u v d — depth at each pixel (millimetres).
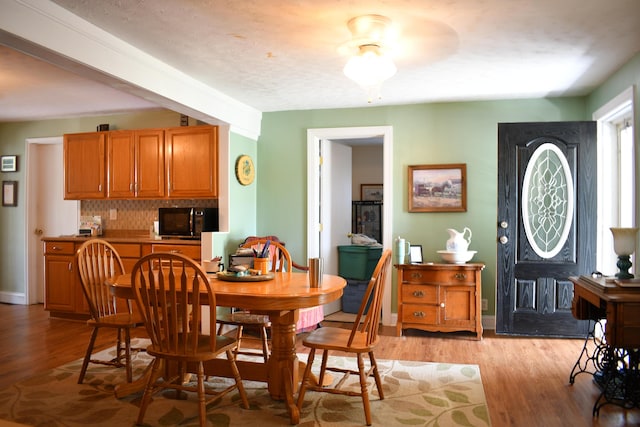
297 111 5309
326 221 5500
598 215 4336
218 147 4824
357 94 4621
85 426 2510
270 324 3246
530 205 4371
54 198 6102
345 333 2898
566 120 4703
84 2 2602
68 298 5109
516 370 3443
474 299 4316
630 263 2949
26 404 2805
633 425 2539
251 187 5320
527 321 4383
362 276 5609
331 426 2529
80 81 4234
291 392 2723
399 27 2969
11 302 6102
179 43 3232
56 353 3859
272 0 2594
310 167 5273
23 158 6043
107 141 5207
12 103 5090
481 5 2658
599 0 2594
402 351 3959
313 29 3000
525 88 4406
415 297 4418
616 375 2949
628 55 3500
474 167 4887
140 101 5000
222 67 3762
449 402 2846
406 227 5035
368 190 7637
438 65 3730
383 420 2600
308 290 2609
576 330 4301
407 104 5027
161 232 4992
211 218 4938
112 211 5707
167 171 4969
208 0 2588
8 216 6137
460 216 4926
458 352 3920
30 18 2496
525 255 4375
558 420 2602
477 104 4879
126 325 3031
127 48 3225
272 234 5379
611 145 4324
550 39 3174
